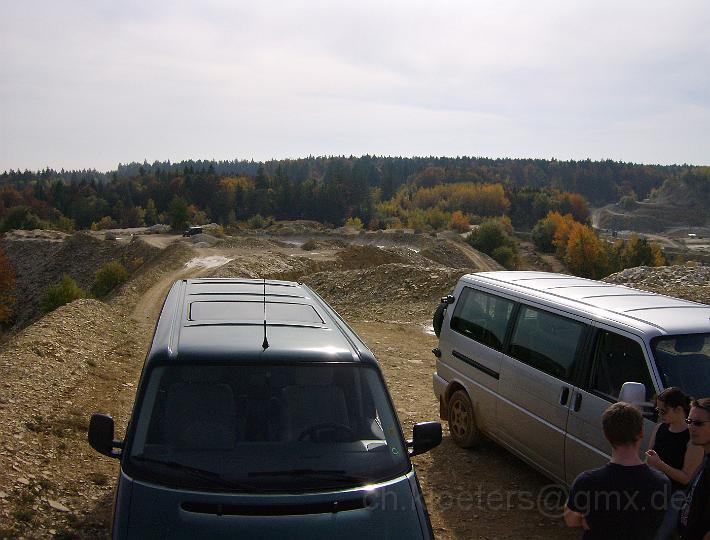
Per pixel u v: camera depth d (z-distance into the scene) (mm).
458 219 177750
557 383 5918
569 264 121688
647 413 4875
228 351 4199
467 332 7688
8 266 82438
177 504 3477
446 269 23625
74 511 5559
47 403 8227
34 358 10164
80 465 6590
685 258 162250
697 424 3549
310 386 4117
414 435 4344
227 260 63156
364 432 4027
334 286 24750
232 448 3803
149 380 4051
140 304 33375
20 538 4906
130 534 3311
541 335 6395
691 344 5219
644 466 3395
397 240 108625
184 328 4684
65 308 16094
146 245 87062
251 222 164250
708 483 3531
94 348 12289
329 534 3381
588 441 5484
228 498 3529
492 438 7129
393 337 16125
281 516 3459
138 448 3773
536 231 156250
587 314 5875
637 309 5879
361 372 4297
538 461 6262
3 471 5910
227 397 3996
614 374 5398
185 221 130625
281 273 47250
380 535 3434
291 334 4629
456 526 5801
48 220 188500
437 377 8289
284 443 3863
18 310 86500
